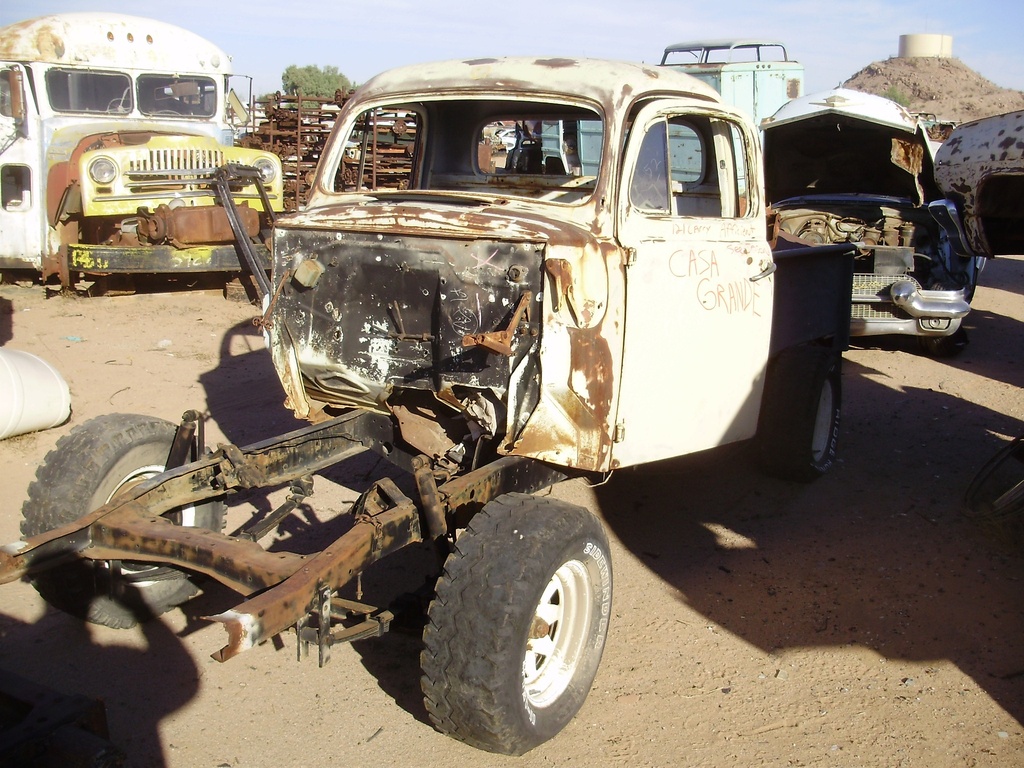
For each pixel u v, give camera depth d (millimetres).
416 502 3246
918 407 7332
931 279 8781
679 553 4742
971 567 4633
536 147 4793
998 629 4059
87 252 9203
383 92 4328
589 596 3340
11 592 4191
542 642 3254
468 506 3539
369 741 3244
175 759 3105
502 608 2850
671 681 3641
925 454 6258
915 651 3875
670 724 3371
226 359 7977
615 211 3604
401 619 3285
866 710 3467
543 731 3113
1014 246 5594
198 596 4191
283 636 3912
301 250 3939
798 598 4305
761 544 4867
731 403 4414
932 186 8883
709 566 4609
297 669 3678
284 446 3836
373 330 3775
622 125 3660
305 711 3408
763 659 3803
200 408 6637
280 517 3791
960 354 9258
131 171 9141
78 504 3541
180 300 10109
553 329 3355
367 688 3568
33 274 10758
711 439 4328
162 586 3955
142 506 3379
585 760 3160
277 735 3260
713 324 4145
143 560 3162
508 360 3414
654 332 3805
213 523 4086
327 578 2811
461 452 3873
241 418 6430
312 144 13406
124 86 10156
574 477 4000
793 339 5352
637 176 3900
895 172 9086
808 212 9023
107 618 3789
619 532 4969
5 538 4535
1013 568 4629
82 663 3633
